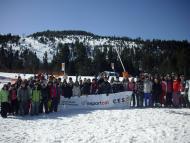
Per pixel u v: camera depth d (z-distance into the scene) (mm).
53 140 10445
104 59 81000
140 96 17984
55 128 12406
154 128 12188
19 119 14500
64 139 10578
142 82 18062
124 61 83000
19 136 11031
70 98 17672
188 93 17906
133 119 14023
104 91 17984
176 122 13336
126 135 11117
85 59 87812
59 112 16594
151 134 11234
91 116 15016
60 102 17484
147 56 102562
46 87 16219
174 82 18000
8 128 12406
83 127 12547
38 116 15352
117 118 14352
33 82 16719
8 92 15172
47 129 12211
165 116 14695
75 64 80875
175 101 18000
